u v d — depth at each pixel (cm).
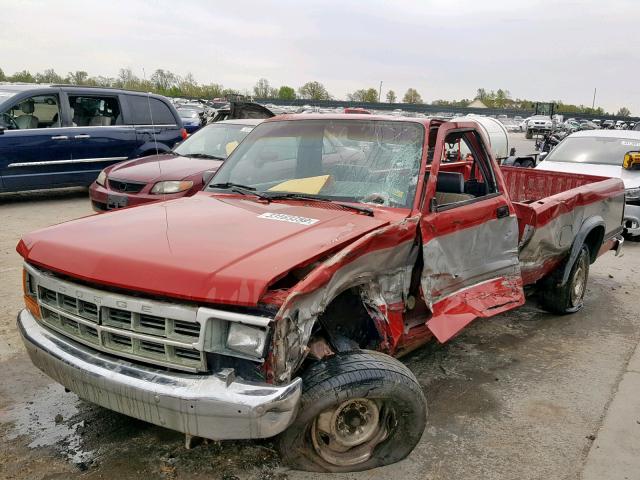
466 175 578
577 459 326
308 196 362
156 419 248
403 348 352
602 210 567
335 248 280
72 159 1007
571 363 457
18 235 779
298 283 251
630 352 482
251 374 251
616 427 361
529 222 442
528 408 382
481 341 496
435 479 304
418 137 366
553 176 665
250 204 359
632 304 608
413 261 329
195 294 244
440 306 343
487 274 396
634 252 844
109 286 263
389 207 342
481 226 383
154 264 258
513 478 308
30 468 301
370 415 294
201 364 248
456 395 397
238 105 1187
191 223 314
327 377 269
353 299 317
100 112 1062
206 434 242
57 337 288
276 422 240
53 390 383
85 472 299
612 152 996
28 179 967
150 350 259
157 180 760
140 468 304
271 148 411
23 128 977
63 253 283
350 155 378
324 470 294
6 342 450
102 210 802
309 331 258
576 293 562
